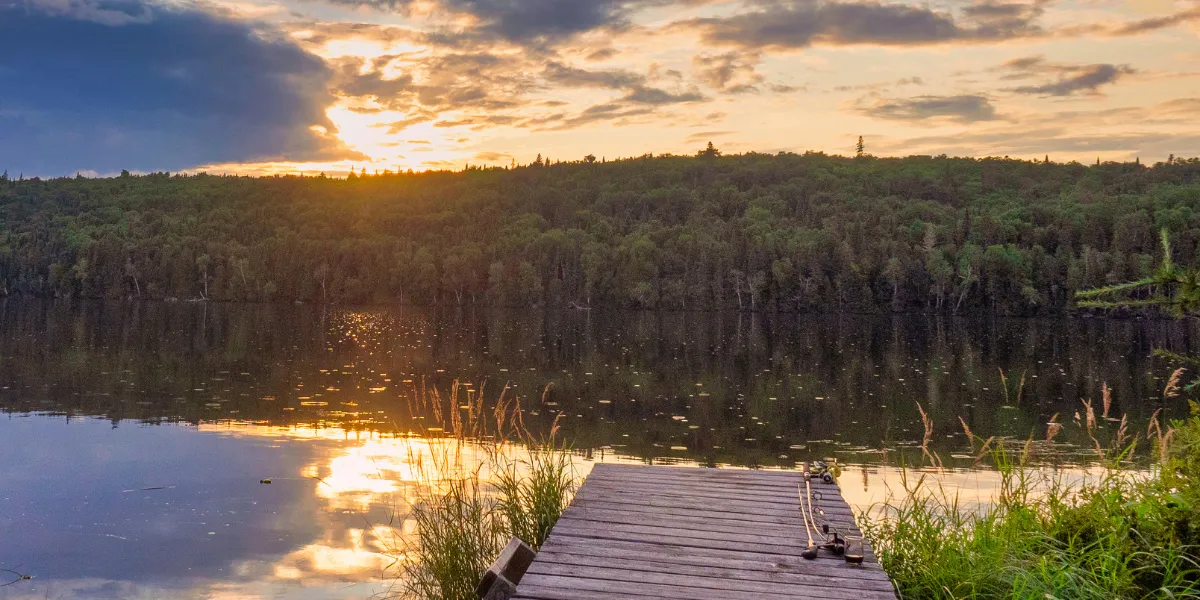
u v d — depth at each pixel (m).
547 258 98.75
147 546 7.57
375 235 116.06
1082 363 29.95
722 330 52.03
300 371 23.11
